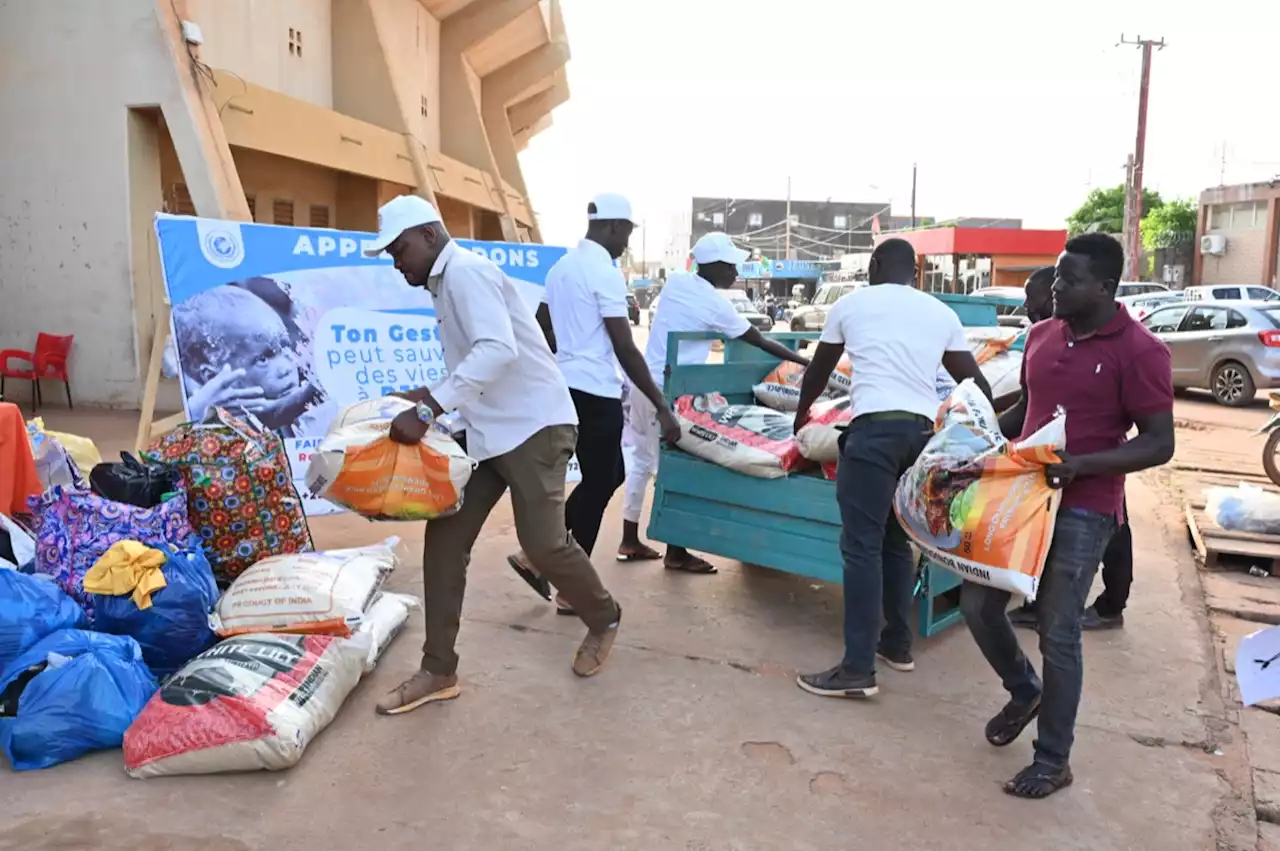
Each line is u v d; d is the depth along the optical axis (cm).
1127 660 420
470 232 2048
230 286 532
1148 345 283
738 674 389
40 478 470
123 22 954
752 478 454
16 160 995
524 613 450
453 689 358
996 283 4116
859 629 364
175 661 344
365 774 304
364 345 570
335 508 556
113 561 335
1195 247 4244
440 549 348
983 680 393
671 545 493
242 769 299
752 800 296
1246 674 234
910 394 357
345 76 1452
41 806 279
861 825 284
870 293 376
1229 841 281
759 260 6166
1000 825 286
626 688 373
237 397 528
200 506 385
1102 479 293
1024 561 285
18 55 983
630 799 295
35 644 315
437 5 1834
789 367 553
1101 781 313
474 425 345
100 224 989
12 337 1019
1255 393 1363
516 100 2542
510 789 298
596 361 432
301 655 332
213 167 950
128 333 998
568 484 665
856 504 361
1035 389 308
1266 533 589
